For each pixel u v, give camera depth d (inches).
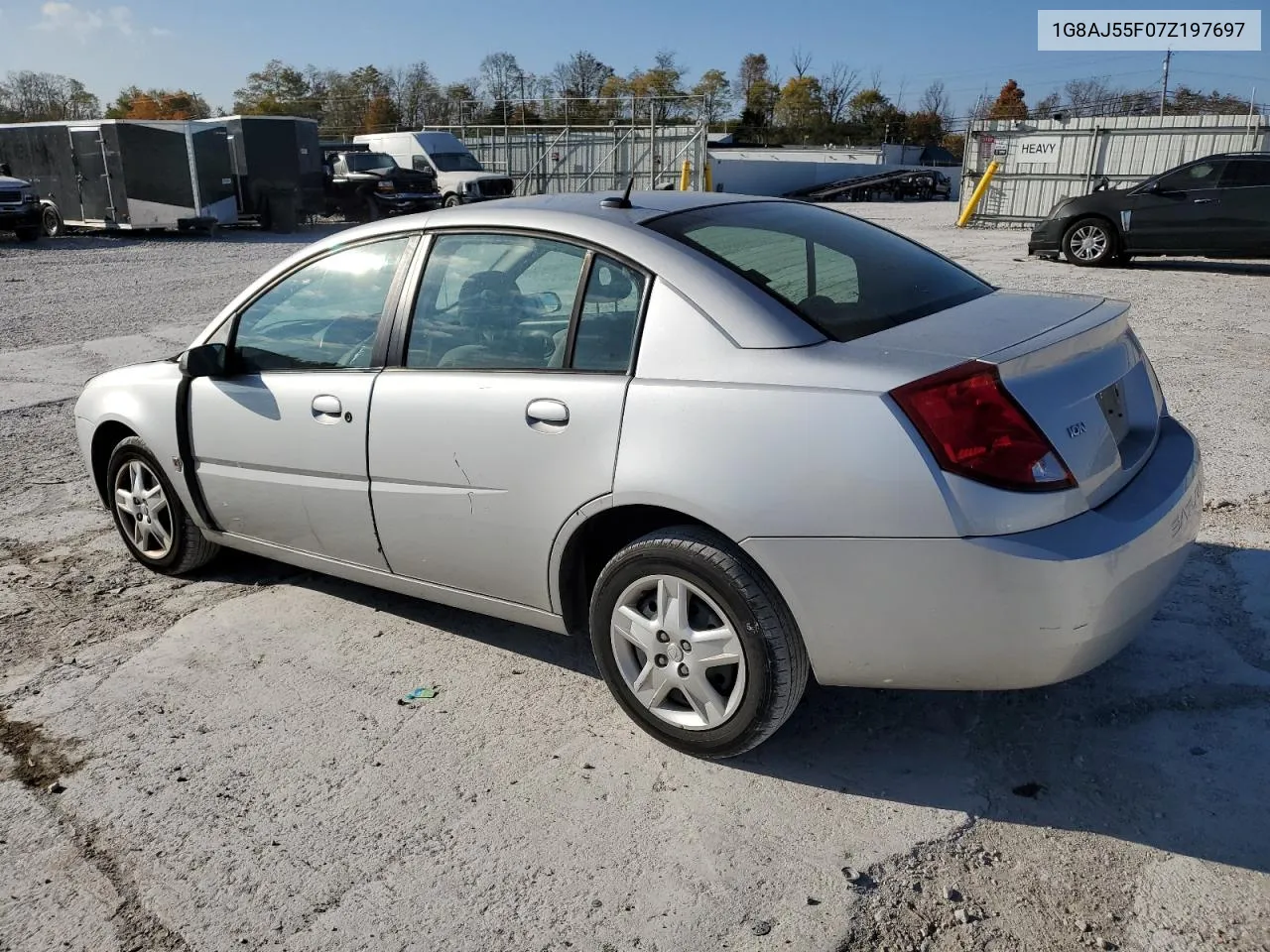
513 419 122.8
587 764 119.6
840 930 93.1
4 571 182.5
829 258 128.9
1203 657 135.6
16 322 455.8
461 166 1151.6
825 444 101.7
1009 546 96.7
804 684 112.6
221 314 159.8
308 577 178.1
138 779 119.5
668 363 112.9
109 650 151.9
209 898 100.3
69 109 3452.3
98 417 178.2
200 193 907.4
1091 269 566.3
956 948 90.9
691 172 1174.3
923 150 2518.5
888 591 101.3
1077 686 130.8
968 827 106.3
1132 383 121.0
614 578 119.3
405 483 135.0
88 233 969.5
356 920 96.8
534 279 126.3
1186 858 100.5
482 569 132.2
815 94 3513.8
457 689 137.9
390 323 138.3
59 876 104.3
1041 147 875.4
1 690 140.7
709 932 93.4
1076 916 93.8
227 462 157.2
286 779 118.6
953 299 127.0
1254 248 525.7
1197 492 117.3
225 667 145.6
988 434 97.7
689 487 108.5
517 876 101.7
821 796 112.3
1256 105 1533.0
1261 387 279.6
